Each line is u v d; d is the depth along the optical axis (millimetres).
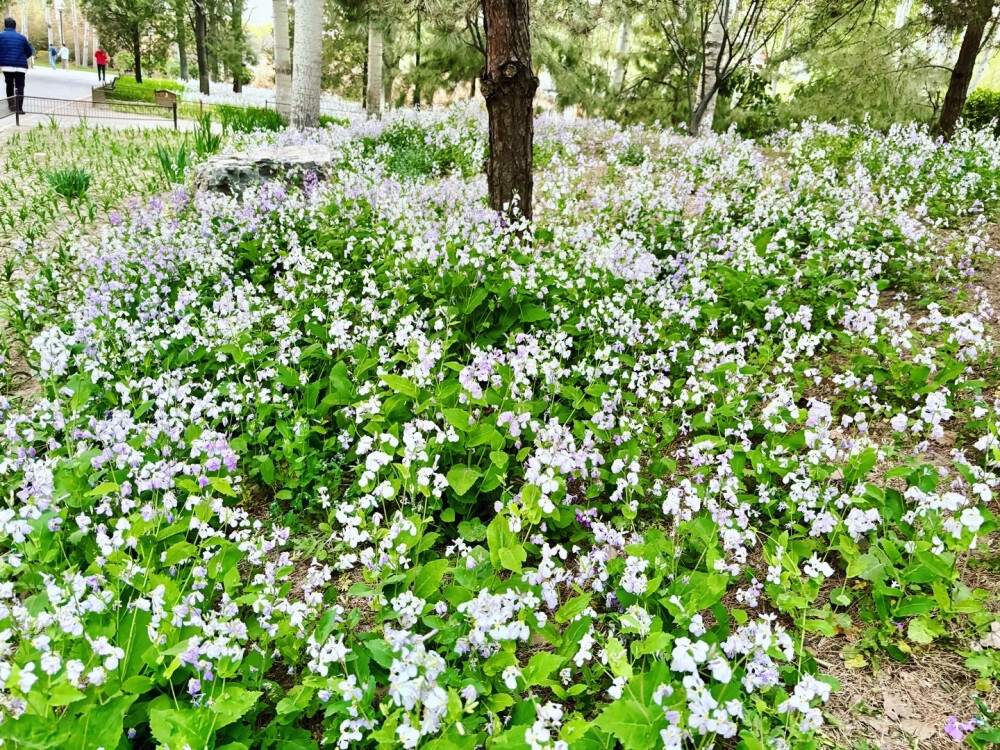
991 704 2807
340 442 4516
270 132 14367
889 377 5031
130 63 54219
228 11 38062
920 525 3670
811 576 3094
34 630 2697
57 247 7457
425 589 3146
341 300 5664
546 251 6969
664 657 2693
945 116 12672
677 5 14633
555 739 2551
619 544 3414
